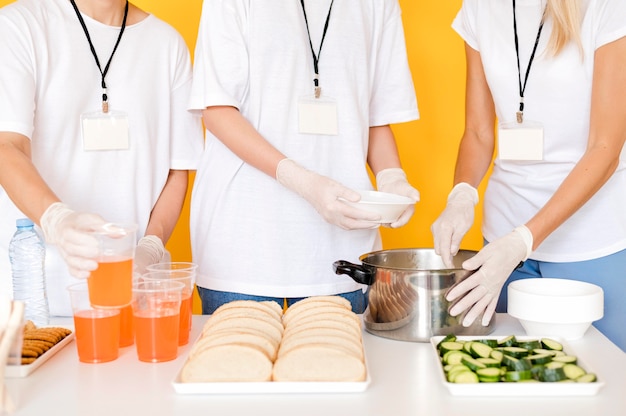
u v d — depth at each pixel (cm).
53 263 196
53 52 190
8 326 116
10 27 180
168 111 212
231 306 154
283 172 185
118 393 125
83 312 141
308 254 201
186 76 217
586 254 203
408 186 199
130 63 202
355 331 142
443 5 312
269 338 139
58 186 194
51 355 146
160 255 189
